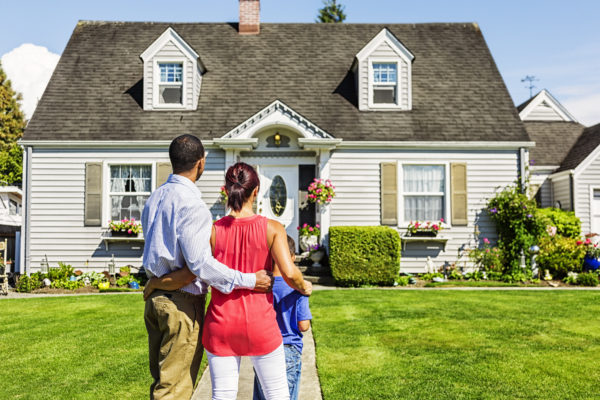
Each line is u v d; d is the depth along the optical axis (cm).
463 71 1402
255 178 277
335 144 1191
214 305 253
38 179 1188
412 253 1222
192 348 261
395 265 1055
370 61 1305
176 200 256
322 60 1425
